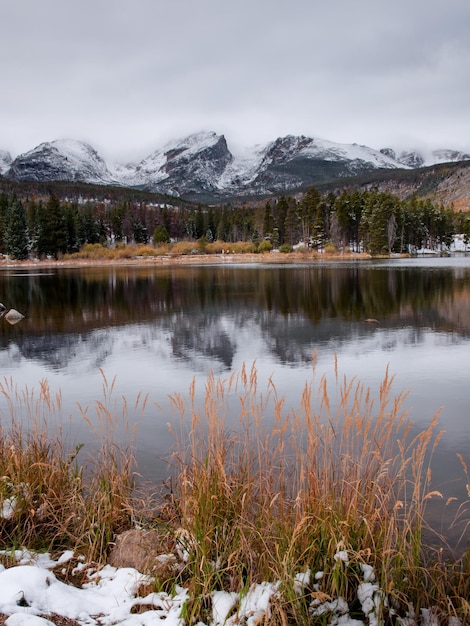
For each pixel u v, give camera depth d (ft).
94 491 15.17
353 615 10.57
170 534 12.63
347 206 299.58
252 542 11.83
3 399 30.04
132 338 52.34
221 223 377.09
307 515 11.55
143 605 10.65
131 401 29.78
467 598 11.00
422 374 35.42
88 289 110.42
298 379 34.45
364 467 14.55
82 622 10.05
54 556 12.80
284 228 346.33
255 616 10.11
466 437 23.03
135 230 369.50
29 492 14.65
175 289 105.70
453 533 14.08
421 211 329.72
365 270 153.28
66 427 24.36
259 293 94.68
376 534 11.76
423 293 87.51
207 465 13.79
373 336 50.55
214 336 52.54
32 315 72.08
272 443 20.26
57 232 273.54
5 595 10.33
